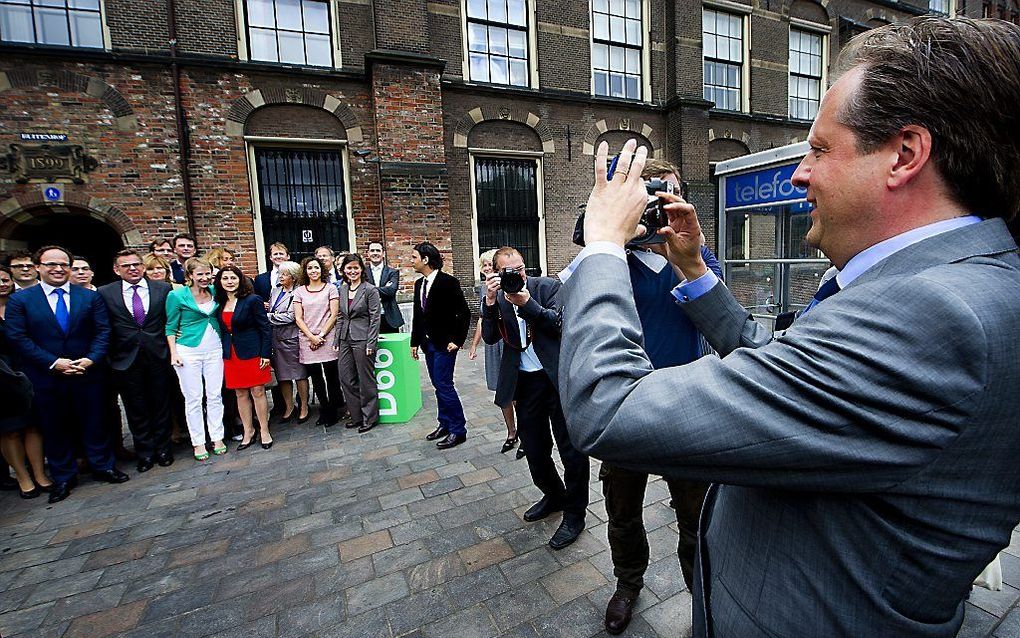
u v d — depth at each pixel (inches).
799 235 223.0
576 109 350.0
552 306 107.5
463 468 136.9
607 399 21.9
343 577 90.7
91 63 247.8
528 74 338.3
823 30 424.5
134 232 259.8
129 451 156.4
